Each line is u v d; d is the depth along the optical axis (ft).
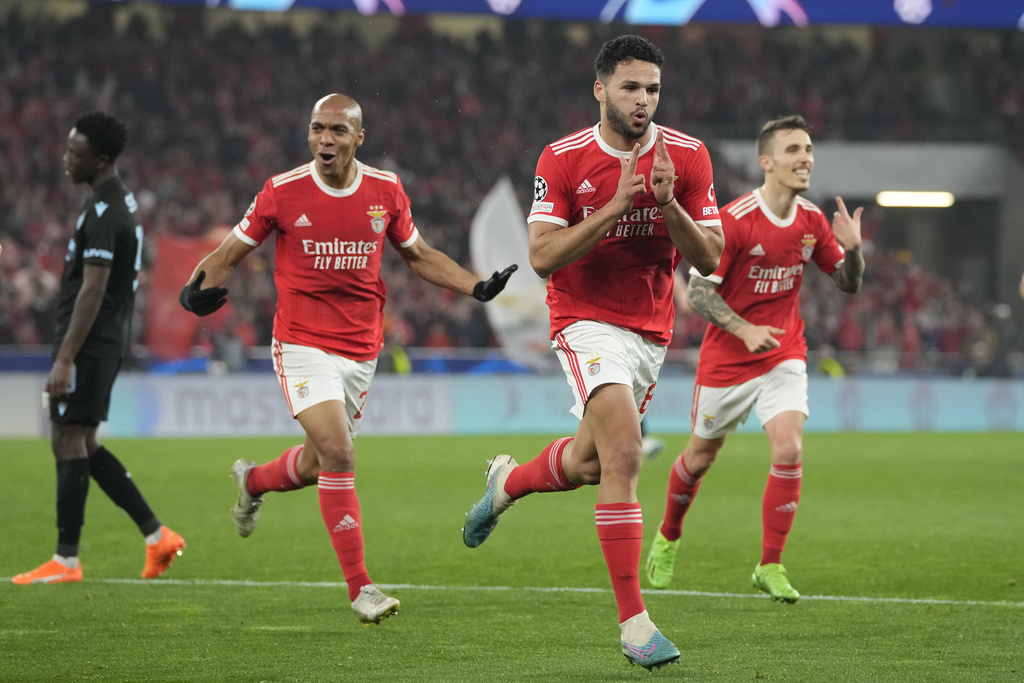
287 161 314.35
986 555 80.33
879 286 307.78
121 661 48.62
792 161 68.80
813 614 59.62
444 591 66.13
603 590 66.54
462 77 339.77
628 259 51.62
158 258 218.18
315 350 59.41
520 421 215.51
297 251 59.16
